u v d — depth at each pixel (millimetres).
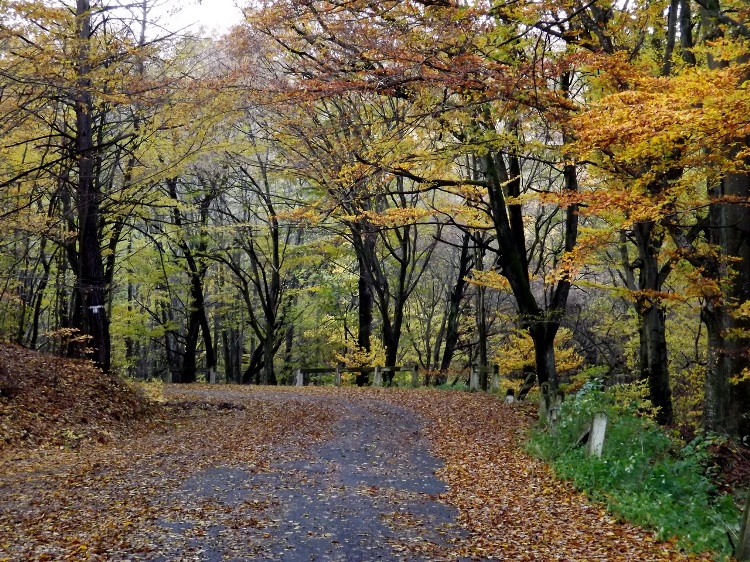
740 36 11156
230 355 44688
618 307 31203
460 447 13758
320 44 12609
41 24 13016
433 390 24234
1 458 11305
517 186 18812
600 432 11078
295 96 12320
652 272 15672
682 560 6863
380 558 6777
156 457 11820
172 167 17828
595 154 12539
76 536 7008
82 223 18078
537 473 11180
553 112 11523
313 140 18469
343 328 40688
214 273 39094
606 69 11430
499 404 19516
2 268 23344
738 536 7008
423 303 41906
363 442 14109
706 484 10344
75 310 23422
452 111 12281
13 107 13992
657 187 11656
